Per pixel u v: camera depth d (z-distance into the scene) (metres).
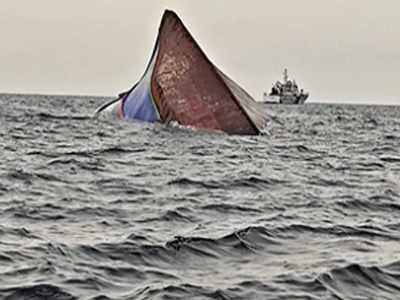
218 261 25.77
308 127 138.25
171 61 92.00
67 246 27.08
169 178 50.75
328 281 23.12
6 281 22.17
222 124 88.12
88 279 22.77
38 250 26.27
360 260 26.03
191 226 32.34
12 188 43.59
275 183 50.47
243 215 35.94
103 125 107.56
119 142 80.81
